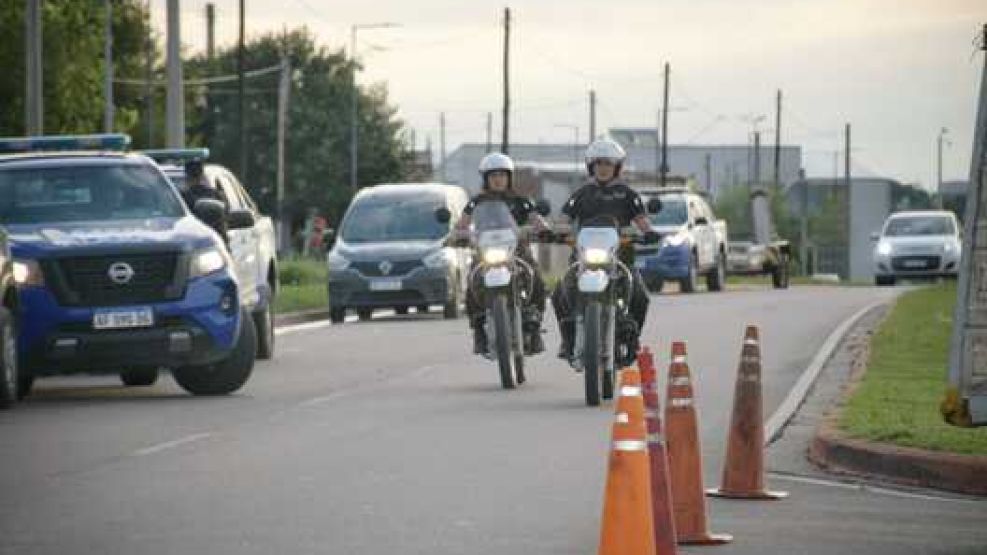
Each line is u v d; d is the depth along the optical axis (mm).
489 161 38125
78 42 124500
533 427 31047
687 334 54562
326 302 74625
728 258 110438
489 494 23641
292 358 47531
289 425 31531
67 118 124812
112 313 36000
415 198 68688
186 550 19781
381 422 31891
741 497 23953
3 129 124375
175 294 36281
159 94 169250
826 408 34188
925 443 26906
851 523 22109
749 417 23953
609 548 15922
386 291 66250
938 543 20844
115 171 38719
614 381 35719
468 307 38781
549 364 44156
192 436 29938
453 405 34844
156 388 39812
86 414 33656
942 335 50312
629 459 15961
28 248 36031
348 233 68125
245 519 21734
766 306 72438
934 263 111688
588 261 34656
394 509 22453
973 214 23812
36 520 21719
